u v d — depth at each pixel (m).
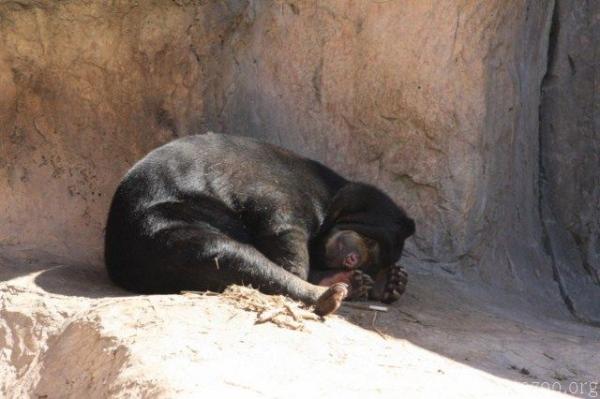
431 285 21.16
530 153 25.91
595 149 26.94
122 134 21.30
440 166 22.30
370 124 22.55
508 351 16.89
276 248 18.05
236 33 21.98
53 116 20.94
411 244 22.42
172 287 17.09
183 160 18.09
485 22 22.25
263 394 12.28
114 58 21.05
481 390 13.82
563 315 23.91
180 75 21.55
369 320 17.09
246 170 18.45
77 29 20.61
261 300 15.90
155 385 12.70
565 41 26.91
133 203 17.58
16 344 15.88
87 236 20.44
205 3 21.39
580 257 26.44
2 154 20.55
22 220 20.16
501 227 23.91
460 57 22.17
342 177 20.41
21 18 20.20
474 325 18.45
